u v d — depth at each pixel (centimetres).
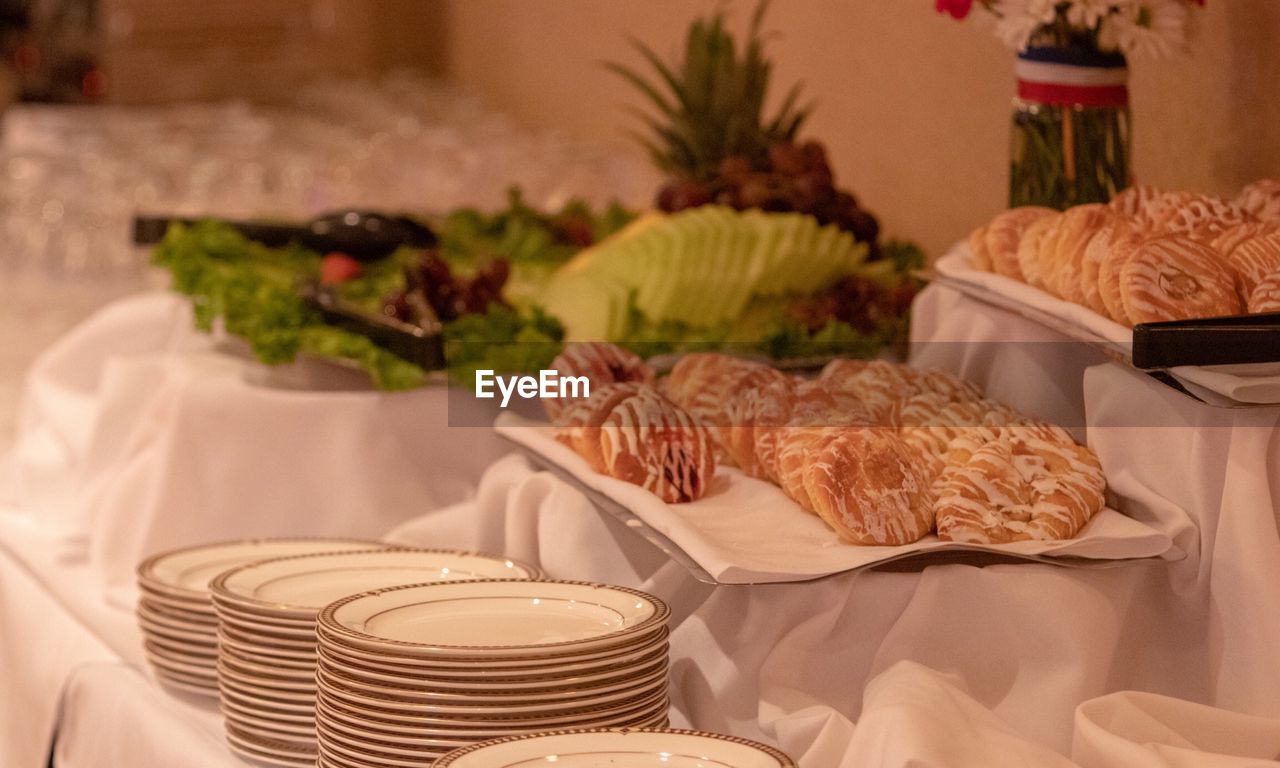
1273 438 158
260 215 340
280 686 165
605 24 523
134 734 182
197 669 185
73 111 623
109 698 191
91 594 233
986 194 310
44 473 283
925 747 133
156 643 188
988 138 308
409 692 145
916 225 339
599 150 463
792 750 153
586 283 272
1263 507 156
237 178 479
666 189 306
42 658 213
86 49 782
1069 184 216
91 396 295
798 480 170
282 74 784
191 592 186
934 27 325
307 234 309
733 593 166
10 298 455
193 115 604
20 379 384
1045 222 189
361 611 157
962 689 155
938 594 157
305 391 245
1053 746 154
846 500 161
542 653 145
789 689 159
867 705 148
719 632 166
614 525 182
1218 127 241
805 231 281
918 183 337
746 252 276
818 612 160
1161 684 167
